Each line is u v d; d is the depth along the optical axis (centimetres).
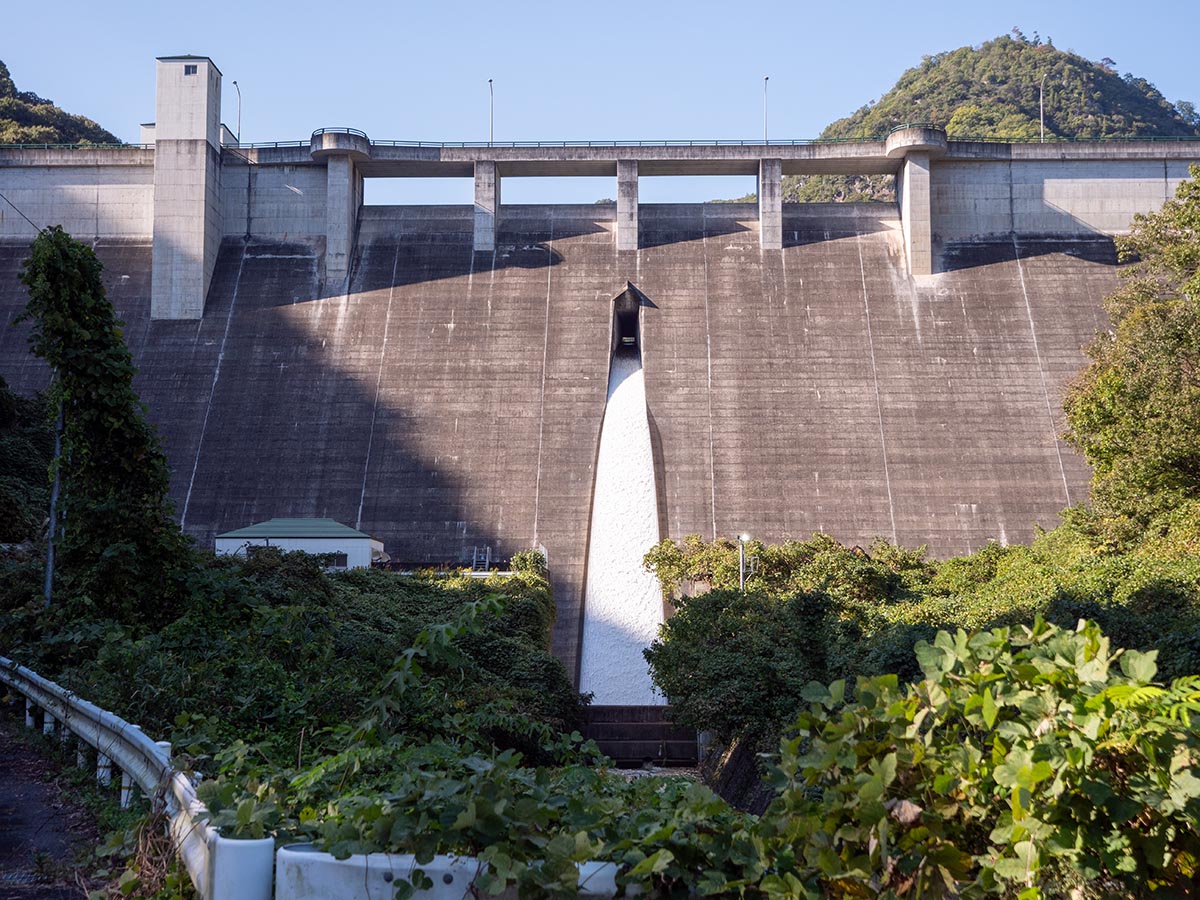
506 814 614
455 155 7956
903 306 7631
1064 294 7638
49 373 7512
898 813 599
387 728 1044
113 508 2283
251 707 1645
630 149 7888
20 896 851
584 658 6319
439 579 5466
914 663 2533
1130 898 554
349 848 603
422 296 7812
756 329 7569
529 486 6962
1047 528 6700
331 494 6988
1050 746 544
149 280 7956
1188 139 7956
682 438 7125
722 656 3117
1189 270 4616
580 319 7656
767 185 7894
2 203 8238
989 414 7169
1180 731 529
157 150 7831
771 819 615
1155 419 3769
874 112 17662
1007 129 14262
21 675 1742
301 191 8162
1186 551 3309
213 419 7325
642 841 605
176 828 841
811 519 6788
